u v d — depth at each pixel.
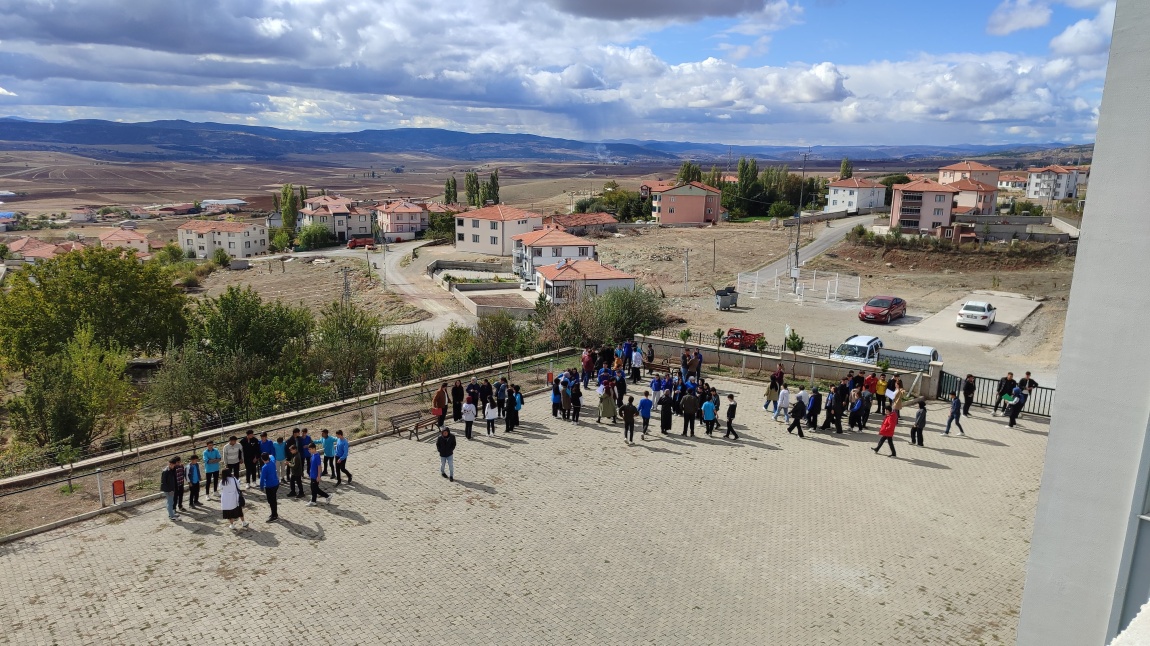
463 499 19.22
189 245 140.50
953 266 74.06
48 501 19.14
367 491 19.69
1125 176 8.37
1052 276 67.06
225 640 13.36
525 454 22.38
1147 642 4.84
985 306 46.97
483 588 15.12
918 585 15.38
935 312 53.16
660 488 19.98
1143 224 8.29
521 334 41.16
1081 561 9.23
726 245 92.25
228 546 16.75
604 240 100.62
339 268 100.94
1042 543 9.58
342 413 26.83
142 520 18.03
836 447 23.17
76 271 47.25
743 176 133.50
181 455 22.98
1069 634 9.47
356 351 35.31
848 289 64.06
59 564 15.90
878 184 126.81
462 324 64.00
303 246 129.62
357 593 14.90
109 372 31.30
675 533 17.52
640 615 14.25
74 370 30.88
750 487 20.11
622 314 39.25
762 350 34.28
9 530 17.42
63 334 44.56
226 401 30.30
